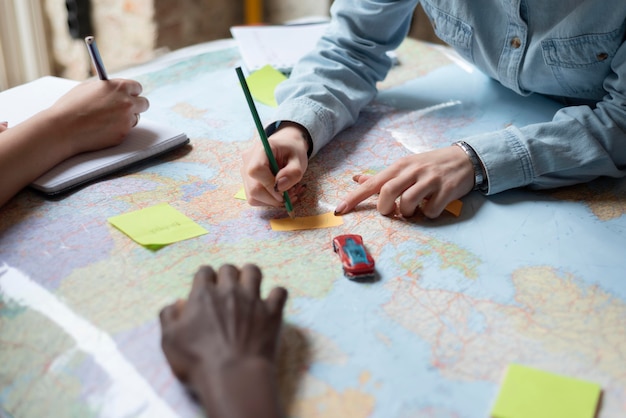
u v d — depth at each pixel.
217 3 2.27
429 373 0.71
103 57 2.07
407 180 0.98
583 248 0.92
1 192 0.98
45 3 1.91
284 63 1.43
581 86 1.19
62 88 1.27
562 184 1.05
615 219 0.98
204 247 0.91
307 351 0.74
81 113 1.09
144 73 1.43
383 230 0.95
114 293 0.82
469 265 0.88
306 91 1.19
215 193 1.04
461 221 0.98
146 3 2.03
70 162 1.07
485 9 1.22
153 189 1.04
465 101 1.32
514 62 1.22
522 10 1.17
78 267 0.87
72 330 0.77
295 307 0.80
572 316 0.80
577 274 0.87
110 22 2.03
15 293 0.82
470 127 1.23
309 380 0.70
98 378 0.71
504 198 1.03
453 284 0.84
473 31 1.24
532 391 0.69
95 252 0.90
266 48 1.50
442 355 0.74
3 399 0.70
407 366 0.72
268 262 0.88
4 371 0.73
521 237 0.94
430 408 0.67
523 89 1.28
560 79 1.19
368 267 0.85
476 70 1.45
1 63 1.76
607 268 0.88
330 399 0.68
